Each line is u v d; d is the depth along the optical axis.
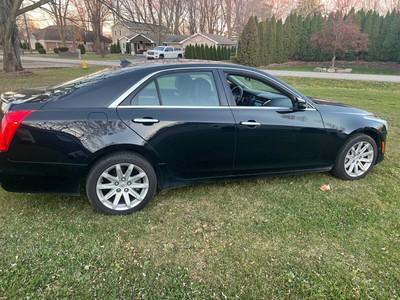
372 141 3.74
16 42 16.81
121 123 2.68
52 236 2.50
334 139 3.51
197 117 2.91
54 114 2.55
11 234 2.50
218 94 3.06
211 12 52.50
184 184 3.13
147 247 2.43
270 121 3.17
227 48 39.66
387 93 13.48
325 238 2.61
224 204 3.12
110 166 2.73
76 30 53.28
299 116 3.32
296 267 2.26
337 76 20.11
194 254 2.37
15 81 13.26
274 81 3.31
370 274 2.20
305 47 33.84
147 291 2.01
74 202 3.04
